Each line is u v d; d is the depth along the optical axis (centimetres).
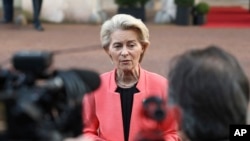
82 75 221
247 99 230
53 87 196
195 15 2302
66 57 1341
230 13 2711
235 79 222
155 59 1407
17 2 2608
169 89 233
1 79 196
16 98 182
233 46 1689
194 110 222
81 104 206
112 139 454
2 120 179
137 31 465
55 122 192
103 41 478
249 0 3147
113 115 456
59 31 1992
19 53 197
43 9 2252
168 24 2302
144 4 2322
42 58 196
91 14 2278
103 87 465
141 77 468
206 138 223
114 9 2819
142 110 220
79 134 203
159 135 218
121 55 461
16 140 178
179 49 1611
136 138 221
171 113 231
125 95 462
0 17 2422
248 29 2172
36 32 1944
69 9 2283
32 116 179
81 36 1870
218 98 218
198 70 223
